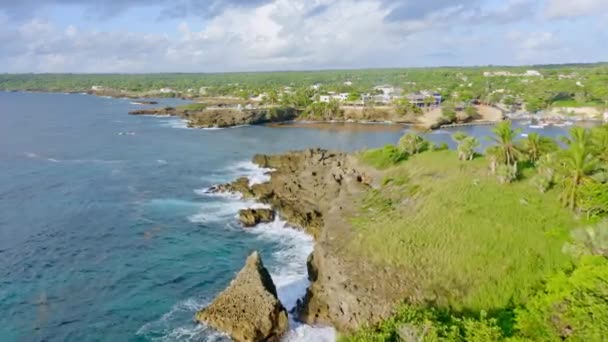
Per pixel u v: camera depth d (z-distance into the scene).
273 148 138.38
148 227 67.69
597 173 49.31
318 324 42.62
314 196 78.19
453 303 38.88
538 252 43.53
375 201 64.75
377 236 50.00
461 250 45.25
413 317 34.75
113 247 60.62
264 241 62.81
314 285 46.00
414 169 76.00
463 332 32.38
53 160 112.38
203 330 42.28
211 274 53.53
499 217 50.38
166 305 46.78
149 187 88.69
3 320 43.72
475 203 54.72
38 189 86.00
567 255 42.16
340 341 39.75
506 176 59.72
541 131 169.25
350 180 79.00
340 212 62.78
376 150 91.06
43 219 70.19
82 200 79.81
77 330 42.47
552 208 51.31
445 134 168.38
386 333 33.59
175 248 60.53
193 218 71.50
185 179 95.19
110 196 82.38
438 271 42.84
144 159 116.06
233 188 85.25
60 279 51.88
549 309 34.53
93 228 67.00
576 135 52.38
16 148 127.12
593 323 31.00
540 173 59.22
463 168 69.94
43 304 46.66
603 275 35.56
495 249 44.66
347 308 41.16
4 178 93.56
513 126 181.50
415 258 44.97
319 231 62.78
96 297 48.19
